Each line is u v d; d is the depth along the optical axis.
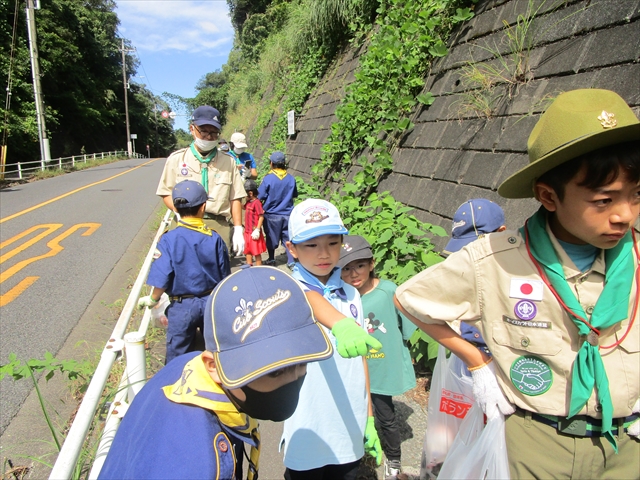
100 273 6.34
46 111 28.22
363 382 1.88
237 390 1.05
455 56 4.76
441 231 3.49
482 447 1.39
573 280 1.21
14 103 25.91
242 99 22.80
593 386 1.19
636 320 1.20
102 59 43.16
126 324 2.61
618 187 1.04
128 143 45.88
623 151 1.02
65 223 9.82
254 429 1.24
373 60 6.08
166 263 2.93
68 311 4.95
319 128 9.34
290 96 12.24
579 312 1.17
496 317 1.31
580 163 1.06
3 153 20.00
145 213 11.16
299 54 12.52
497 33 4.21
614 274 1.17
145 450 0.98
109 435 1.90
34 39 22.25
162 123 72.06
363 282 2.30
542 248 1.22
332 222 1.81
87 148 39.75
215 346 1.04
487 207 2.32
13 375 2.48
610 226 1.07
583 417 1.24
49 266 6.65
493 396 1.37
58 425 3.00
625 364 1.20
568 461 1.27
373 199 4.56
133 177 21.19
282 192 6.06
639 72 2.66
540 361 1.25
